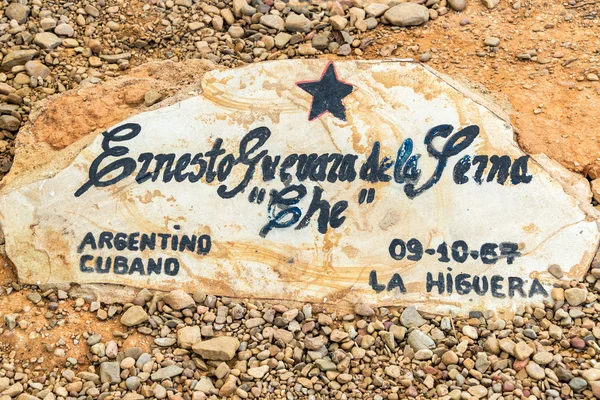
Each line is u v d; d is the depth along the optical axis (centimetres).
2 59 223
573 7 230
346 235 194
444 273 192
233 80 204
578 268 192
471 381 180
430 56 221
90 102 209
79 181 198
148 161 199
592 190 200
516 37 224
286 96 203
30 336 186
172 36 228
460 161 198
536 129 206
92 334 187
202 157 199
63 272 193
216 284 192
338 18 228
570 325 187
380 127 200
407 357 184
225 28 231
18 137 207
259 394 179
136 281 193
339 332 186
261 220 196
